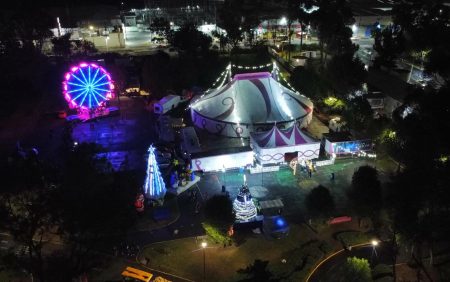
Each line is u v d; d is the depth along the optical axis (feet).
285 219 129.80
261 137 165.17
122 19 425.69
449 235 105.50
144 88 245.24
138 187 139.44
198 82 253.85
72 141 177.17
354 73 215.72
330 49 271.90
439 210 105.81
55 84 262.88
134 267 109.91
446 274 104.83
